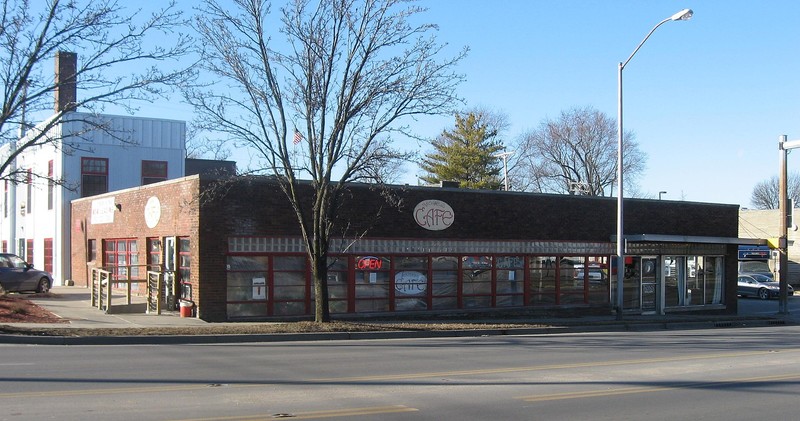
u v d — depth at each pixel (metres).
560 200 27.92
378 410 9.05
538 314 27.00
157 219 24.47
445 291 25.36
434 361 14.18
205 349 15.81
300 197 22.73
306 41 19.47
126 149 37.12
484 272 26.20
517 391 10.71
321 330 19.42
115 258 28.95
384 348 16.72
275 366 12.97
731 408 9.80
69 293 29.05
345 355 15.02
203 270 21.23
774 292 44.31
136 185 37.31
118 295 26.45
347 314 23.44
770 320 29.42
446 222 25.30
